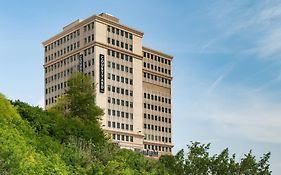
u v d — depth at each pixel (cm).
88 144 3803
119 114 14188
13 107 3697
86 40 14288
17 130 3359
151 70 16725
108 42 14238
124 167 3616
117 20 14825
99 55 13900
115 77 14262
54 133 3728
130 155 4125
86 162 3278
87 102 7612
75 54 14700
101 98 13675
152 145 16262
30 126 3612
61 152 3325
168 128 17150
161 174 4059
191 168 6088
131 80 14788
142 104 16012
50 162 3000
